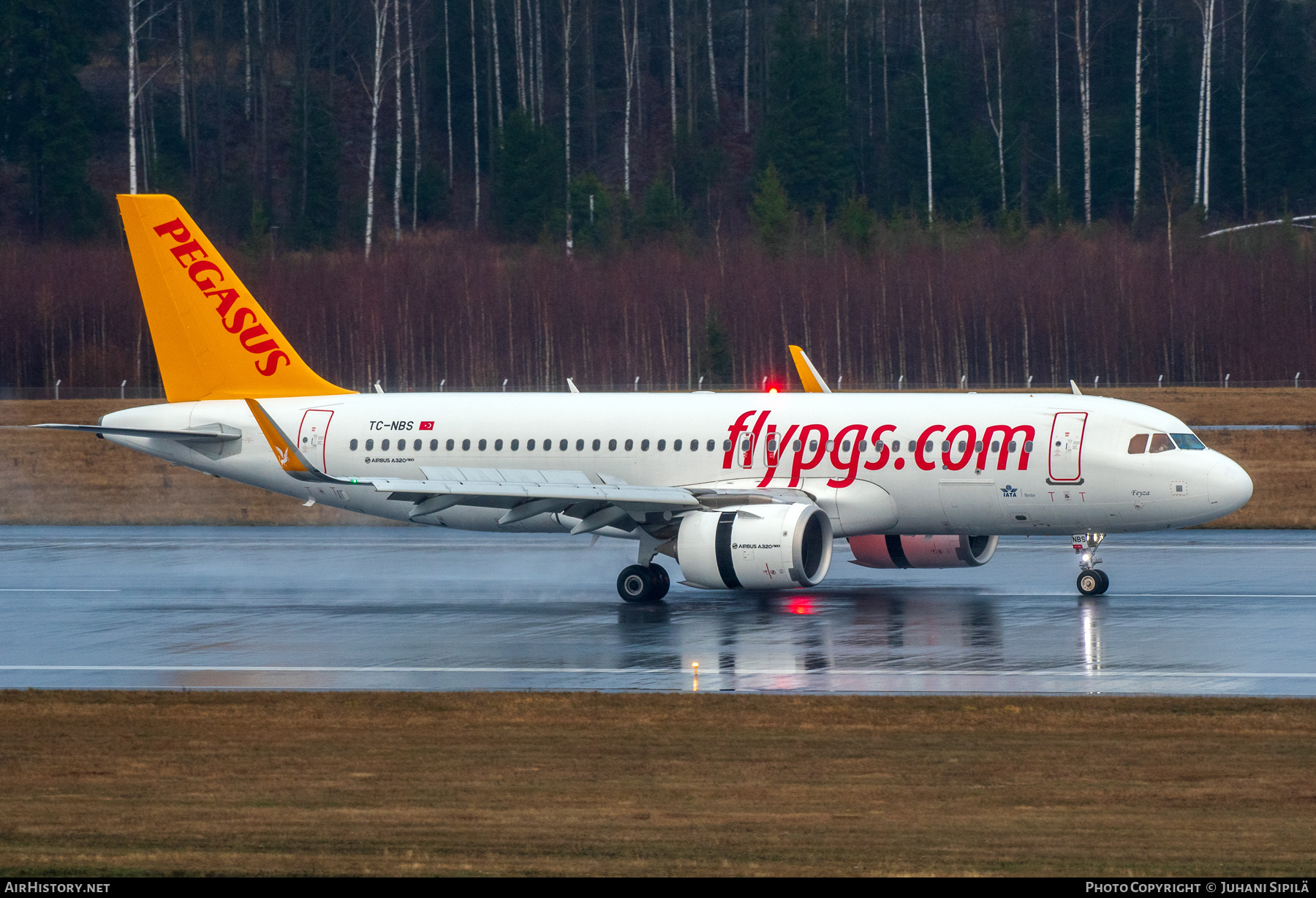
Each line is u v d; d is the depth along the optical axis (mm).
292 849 52906
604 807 59188
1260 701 79438
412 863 50906
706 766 66500
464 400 143000
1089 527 124625
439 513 140000
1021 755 68125
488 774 65188
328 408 144625
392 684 87938
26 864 50938
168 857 51844
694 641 102688
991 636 102438
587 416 137750
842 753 68750
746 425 132250
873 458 127500
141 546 173000
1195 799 60094
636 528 129250
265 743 72062
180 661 96625
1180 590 125688
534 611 118938
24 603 125688
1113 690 83188
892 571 143625
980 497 125250
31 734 74438
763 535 118625
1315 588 125750
